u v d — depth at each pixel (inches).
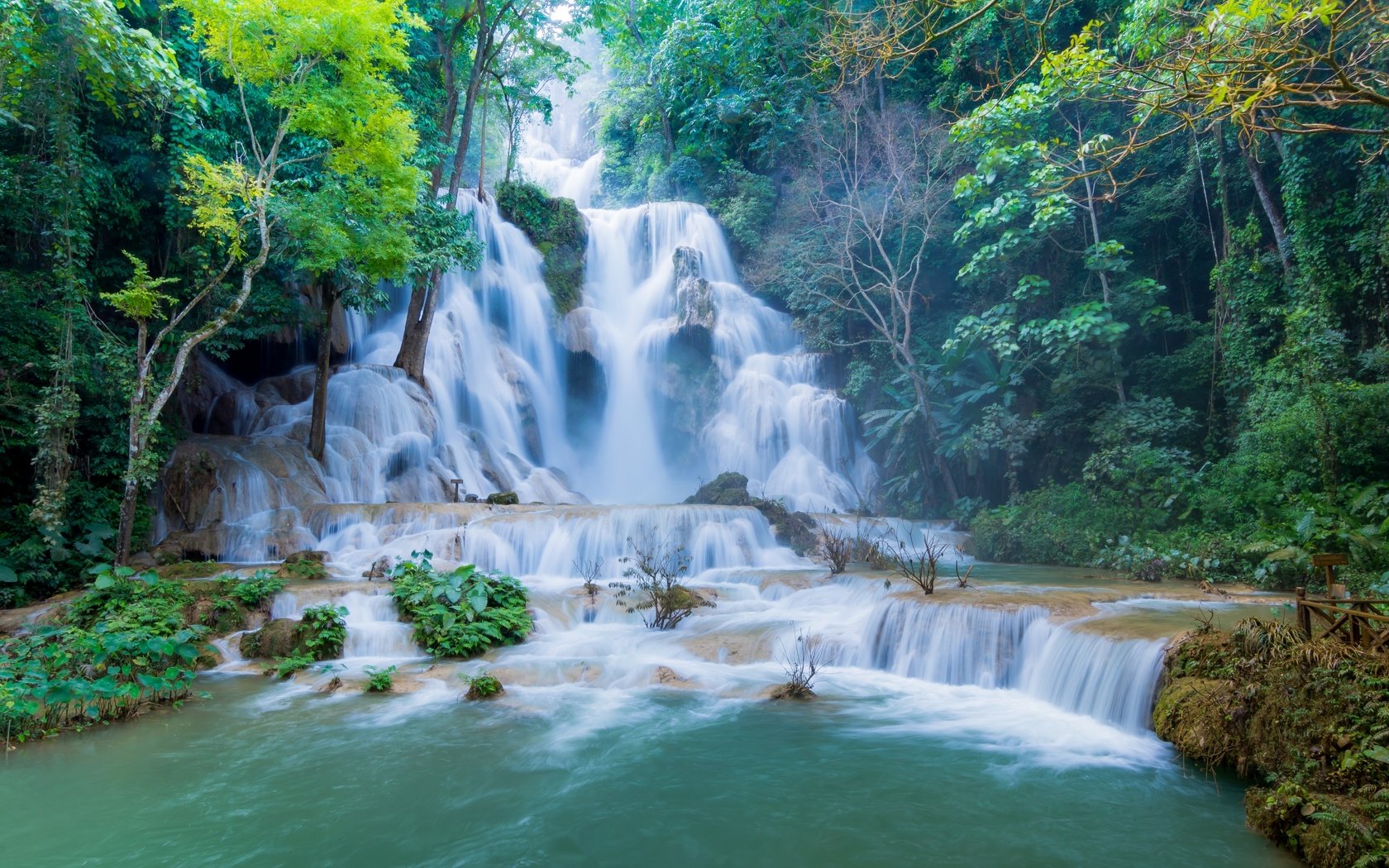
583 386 1011.9
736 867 201.6
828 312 1033.5
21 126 547.2
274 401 772.0
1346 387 549.6
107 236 659.4
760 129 1213.1
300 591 471.8
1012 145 714.2
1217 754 260.7
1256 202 730.2
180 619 422.0
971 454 800.3
